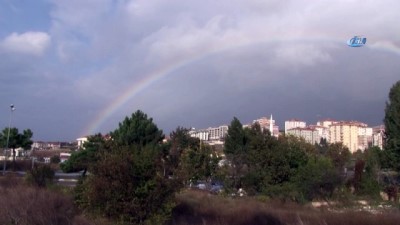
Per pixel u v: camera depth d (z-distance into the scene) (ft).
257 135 125.80
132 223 40.45
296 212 65.16
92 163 43.55
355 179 126.31
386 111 162.20
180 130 145.59
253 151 116.06
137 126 109.19
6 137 187.11
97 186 40.42
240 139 144.36
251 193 109.09
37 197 44.55
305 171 103.81
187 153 122.42
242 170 117.08
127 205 40.06
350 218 55.57
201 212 60.23
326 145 238.68
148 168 41.16
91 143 108.17
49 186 67.36
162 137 116.78
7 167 174.81
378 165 149.18
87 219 40.75
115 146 44.01
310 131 406.00
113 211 40.32
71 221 40.37
